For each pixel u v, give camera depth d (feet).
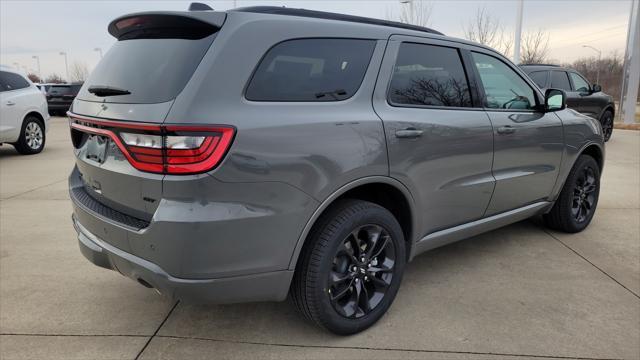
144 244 7.25
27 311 9.95
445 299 10.36
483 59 11.50
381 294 9.35
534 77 31.78
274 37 7.85
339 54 8.67
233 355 8.40
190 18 7.63
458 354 8.36
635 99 54.85
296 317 9.71
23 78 31.76
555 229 14.78
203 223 6.86
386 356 8.32
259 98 7.50
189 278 7.12
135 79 7.84
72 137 9.56
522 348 8.52
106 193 8.24
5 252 13.26
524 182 12.30
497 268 12.01
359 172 8.33
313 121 7.82
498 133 11.19
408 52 9.76
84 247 8.66
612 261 12.46
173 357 8.36
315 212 7.90
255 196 7.24
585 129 14.14
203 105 6.94
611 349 8.48
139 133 7.15
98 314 9.84
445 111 10.14
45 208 17.83
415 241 10.00
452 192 10.37
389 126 8.84
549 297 10.43
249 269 7.45
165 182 6.89
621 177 23.79
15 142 30.73
